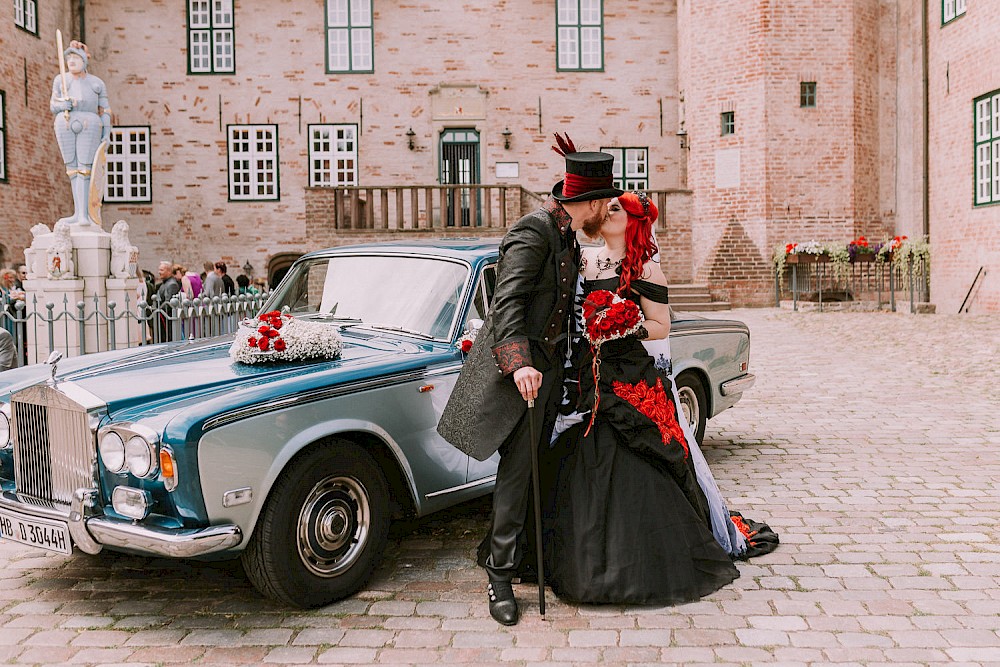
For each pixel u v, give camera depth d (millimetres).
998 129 16734
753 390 9039
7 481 3910
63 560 4336
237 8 22719
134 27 22672
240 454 3326
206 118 22828
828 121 19953
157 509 3320
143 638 3383
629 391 3604
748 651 3150
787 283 20219
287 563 3494
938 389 8914
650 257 3682
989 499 5047
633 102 23141
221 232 22953
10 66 19281
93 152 10633
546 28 23000
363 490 3770
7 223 19141
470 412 3432
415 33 22875
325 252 5008
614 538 3531
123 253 10555
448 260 4508
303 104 22859
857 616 3436
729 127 20594
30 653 3266
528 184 23094
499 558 3523
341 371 3752
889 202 20688
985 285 17234
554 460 3678
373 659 3162
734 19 20250
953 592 3668
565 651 3182
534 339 3449
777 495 5191
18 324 9656
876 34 20438
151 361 4113
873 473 5680
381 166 23000
